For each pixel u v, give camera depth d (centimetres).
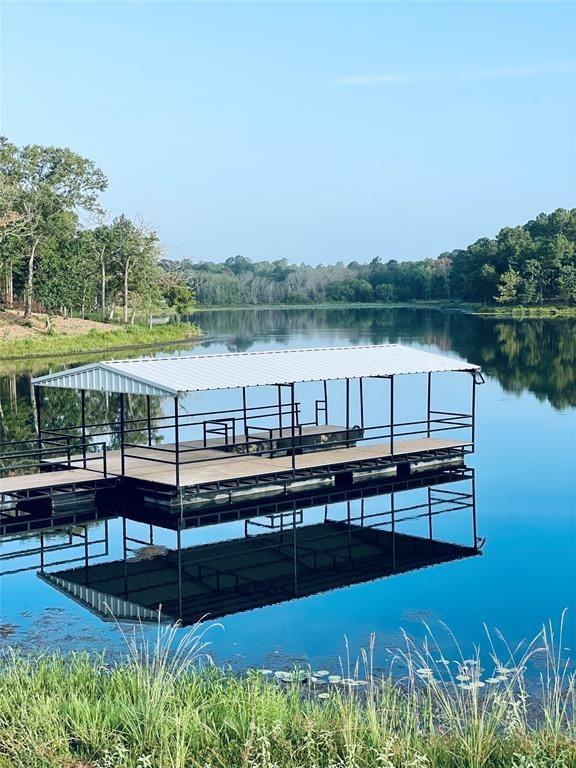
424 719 811
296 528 1742
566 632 1155
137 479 1914
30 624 1213
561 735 752
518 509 1848
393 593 1334
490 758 729
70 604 1298
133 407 3550
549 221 13350
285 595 1334
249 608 1275
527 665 1043
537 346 5666
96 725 786
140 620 1229
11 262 6812
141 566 1494
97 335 6278
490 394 3603
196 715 783
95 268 7550
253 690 866
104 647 1122
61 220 7019
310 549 1592
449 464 2300
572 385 3838
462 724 823
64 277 6725
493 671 1027
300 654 1097
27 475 1981
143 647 1120
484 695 951
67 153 7531
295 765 717
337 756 716
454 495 1984
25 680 902
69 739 770
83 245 7269
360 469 2142
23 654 1090
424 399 3503
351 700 850
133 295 7825
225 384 1892
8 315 6762
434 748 738
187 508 1867
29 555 1564
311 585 1382
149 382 1861
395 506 1905
